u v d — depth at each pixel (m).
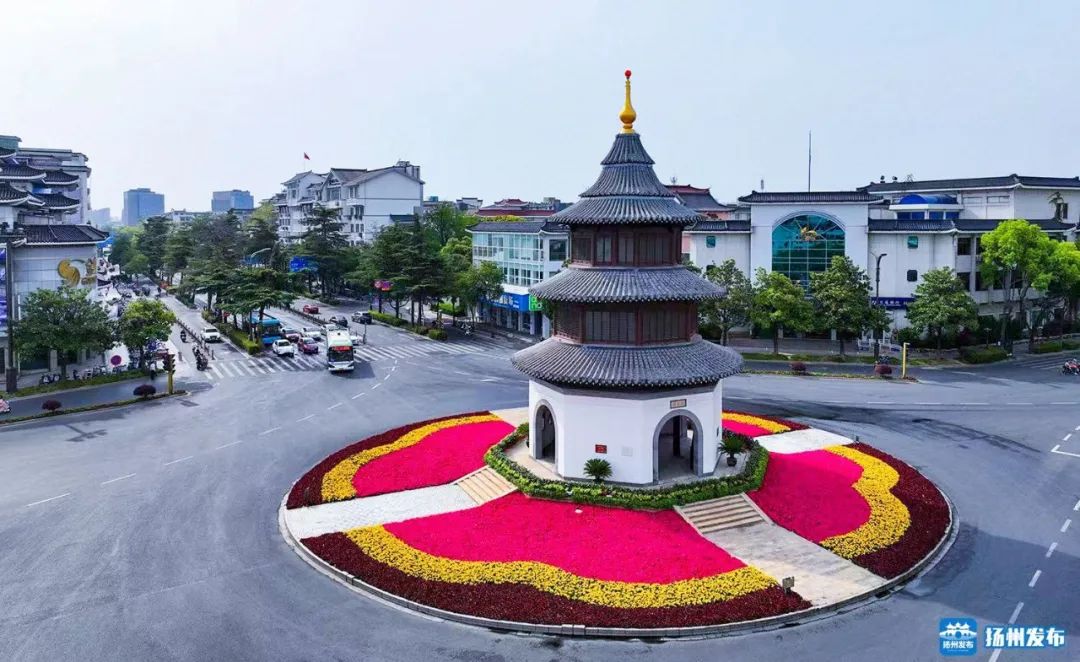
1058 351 86.62
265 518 39.00
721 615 28.25
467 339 100.31
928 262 87.81
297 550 35.06
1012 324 89.31
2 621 28.69
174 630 28.03
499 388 70.38
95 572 32.75
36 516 39.03
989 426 54.91
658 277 40.69
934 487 41.72
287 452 50.53
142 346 75.12
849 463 45.53
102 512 39.62
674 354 40.34
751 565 32.38
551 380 39.62
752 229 93.06
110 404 63.31
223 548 35.28
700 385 39.94
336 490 41.81
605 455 39.91
